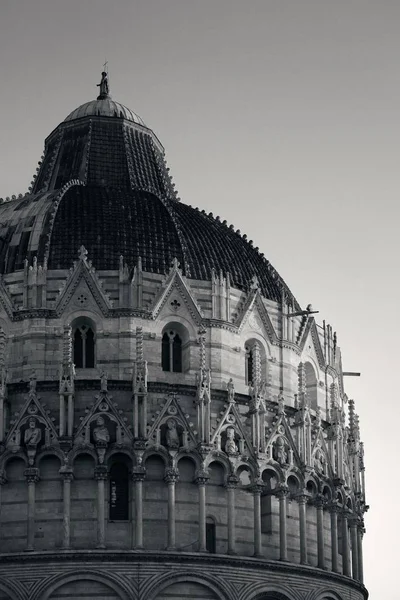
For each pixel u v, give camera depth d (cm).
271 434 9169
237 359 9400
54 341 9100
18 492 8681
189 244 9669
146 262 9381
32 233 9525
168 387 8956
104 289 9206
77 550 8412
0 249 9556
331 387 9956
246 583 8688
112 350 9075
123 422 8712
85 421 8694
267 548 9019
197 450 8800
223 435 8969
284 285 10288
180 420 8831
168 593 8475
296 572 8944
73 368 8794
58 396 8850
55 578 8381
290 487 9244
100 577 8394
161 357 9188
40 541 8562
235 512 8894
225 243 9956
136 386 8769
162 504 8706
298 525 9206
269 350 9650
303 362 9938
